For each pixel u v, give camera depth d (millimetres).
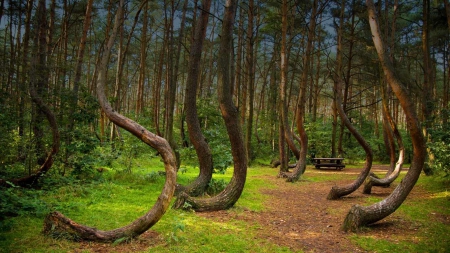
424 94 14008
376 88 30203
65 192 7031
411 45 24031
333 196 9023
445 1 11008
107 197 7129
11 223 4680
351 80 30203
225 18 7043
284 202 8438
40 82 8664
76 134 8719
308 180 13172
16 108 8398
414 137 5969
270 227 5824
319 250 4652
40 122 8461
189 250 4246
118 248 4188
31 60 8195
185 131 22453
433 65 26969
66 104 8797
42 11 9016
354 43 21391
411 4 19125
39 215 5324
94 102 9109
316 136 23016
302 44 23766
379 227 5953
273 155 23453
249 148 18828
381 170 17922
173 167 4684
